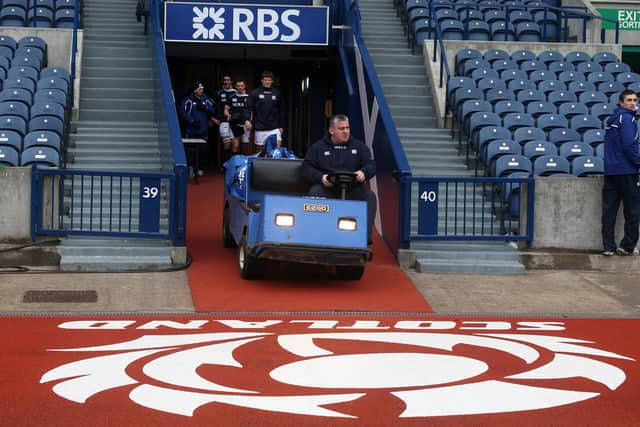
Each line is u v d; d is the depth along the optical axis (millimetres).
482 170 14883
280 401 6539
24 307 9828
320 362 7715
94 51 18625
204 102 19031
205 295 10648
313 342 8492
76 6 17531
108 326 9078
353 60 18141
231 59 22875
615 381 7242
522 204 12734
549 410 6414
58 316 9500
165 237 12133
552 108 16578
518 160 13758
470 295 10984
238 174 12688
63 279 11148
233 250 13188
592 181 12734
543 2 22844
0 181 11977
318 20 19750
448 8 20672
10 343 8242
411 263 12484
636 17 23484
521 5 20438
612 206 12484
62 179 12344
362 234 10922
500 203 13133
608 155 12398
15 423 5945
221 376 7211
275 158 12562
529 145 14578
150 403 6441
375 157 15148
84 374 7199
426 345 8469
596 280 11945
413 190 14141
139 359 7711
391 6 21734
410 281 11656
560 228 12758
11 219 12023
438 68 17969
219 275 11664
